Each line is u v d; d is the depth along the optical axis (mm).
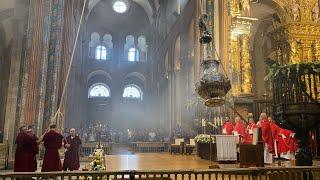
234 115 16531
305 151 6703
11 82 15234
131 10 45062
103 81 44438
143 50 44875
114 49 43750
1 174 3781
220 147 11047
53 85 15305
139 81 45500
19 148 8938
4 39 21141
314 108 6543
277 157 10656
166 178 4547
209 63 10367
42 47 14031
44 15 14281
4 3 18531
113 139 34656
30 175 3859
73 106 29234
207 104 9953
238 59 17969
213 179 7000
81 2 32219
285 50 19359
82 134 31672
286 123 6773
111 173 4020
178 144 21953
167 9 35344
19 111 12828
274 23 21312
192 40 24781
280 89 7102
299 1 19328
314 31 19125
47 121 14922
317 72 6832
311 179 4750
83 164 17625
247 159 8680
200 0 21141
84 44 40312
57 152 9570
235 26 18078
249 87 17984
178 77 31047
